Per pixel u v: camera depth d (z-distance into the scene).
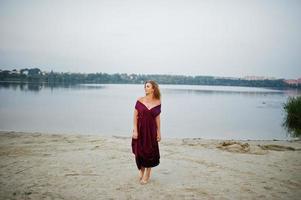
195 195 5.19
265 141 12.48
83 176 6.13
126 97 53.97
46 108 28.78
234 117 25.30
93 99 45.81
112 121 20.48
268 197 5.18
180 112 28.98
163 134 15.64
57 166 6.86
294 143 11.78
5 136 11.27
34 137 11.15
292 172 6.86
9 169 6.53
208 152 9.00
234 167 7.20
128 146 9.64
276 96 80.88
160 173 6.53
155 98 5.67
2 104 32.03
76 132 15.29
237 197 5.14
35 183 5.63
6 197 4.93
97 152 8.52
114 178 6.04
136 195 5.12
